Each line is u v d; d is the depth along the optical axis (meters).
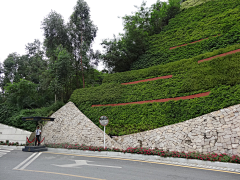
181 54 20.59
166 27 29.56
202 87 13.77
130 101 17.59
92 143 15.52
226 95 11.79
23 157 11.83
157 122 13.92
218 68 13.91
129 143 14.07
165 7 33.56
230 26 18.70
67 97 30.05
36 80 36.41
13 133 21.38
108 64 25.45
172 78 16.77
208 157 9.31
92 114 18.91
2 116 23.47
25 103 26.23
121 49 23.47
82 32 30.62
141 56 24.89
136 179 6.64
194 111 12.58
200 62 15.94
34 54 41.25
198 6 29.95
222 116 10.92
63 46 30.16
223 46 17.27
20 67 39.03
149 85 17.88
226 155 9.26
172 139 12.14
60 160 10.65
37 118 15.76
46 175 7.23
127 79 20.56
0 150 15.76
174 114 13.58
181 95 14.55
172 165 9.20
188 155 9.94
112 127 16.33
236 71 12.63
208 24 22.19
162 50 23.41
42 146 15.66
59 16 29.17
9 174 7.47
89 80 31.55
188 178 6.71
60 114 20.80
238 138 9.72
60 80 25.11
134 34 24.44
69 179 6.66
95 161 10.31
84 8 30.28
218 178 6.68
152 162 10.04
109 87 20.84
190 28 24.11
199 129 11.38
